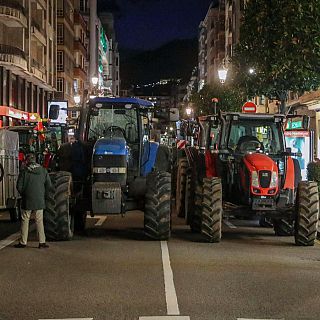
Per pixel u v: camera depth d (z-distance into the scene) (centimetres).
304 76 1516
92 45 9344
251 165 1230
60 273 924
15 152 1730
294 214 1238
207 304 737
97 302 746
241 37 2130
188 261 1023
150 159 1366
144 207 1287
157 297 771
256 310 710
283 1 1455
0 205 1614
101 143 1277
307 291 809
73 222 1351
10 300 757
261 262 1023
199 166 1340
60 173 1271
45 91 5703
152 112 1394
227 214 1249
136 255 1082
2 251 1134
